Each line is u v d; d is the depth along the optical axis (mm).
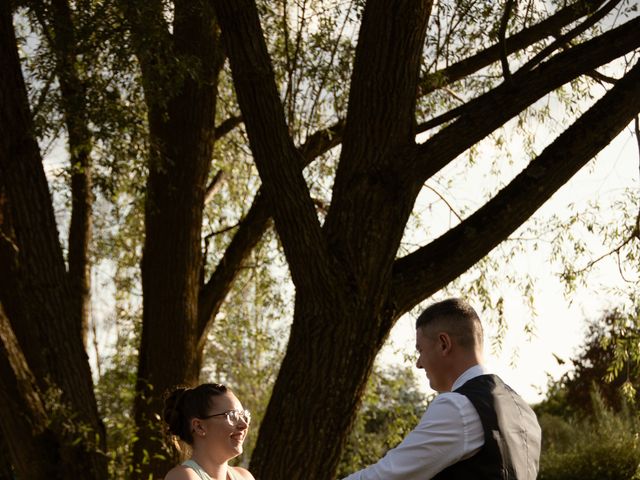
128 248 10102
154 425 7941
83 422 6836
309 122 8492
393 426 9148
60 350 6938
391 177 6016
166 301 8391
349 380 5914
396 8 5961
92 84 6930
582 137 5832
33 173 6883
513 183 6059
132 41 6578
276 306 9891
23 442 6746
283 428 5879
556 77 5867
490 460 3080
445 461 3086
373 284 5949
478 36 7949
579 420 17906
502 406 3166
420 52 6074
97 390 8430
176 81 6891
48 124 6691
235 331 10336
